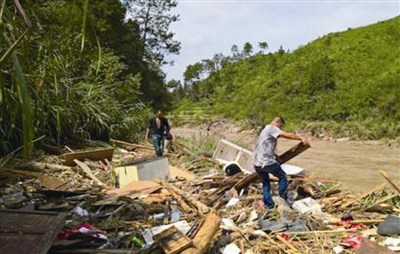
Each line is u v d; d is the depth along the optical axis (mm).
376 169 17203
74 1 3264
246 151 10766
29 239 3727
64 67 12070
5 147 9406
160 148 12562
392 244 5375
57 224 4043
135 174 8453
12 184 7422
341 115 40562
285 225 5980
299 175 9047
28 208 5715
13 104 2912
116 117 15664
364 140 33188
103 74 16422
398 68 43250
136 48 26969
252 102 57688
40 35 7113
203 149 14508
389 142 30453
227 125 55469
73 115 12758
